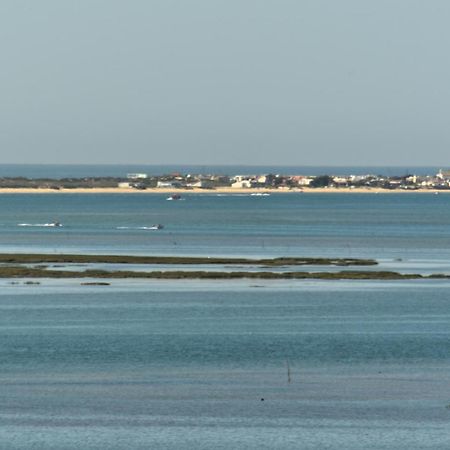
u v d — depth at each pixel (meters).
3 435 183.50
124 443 179.75
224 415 196.00
